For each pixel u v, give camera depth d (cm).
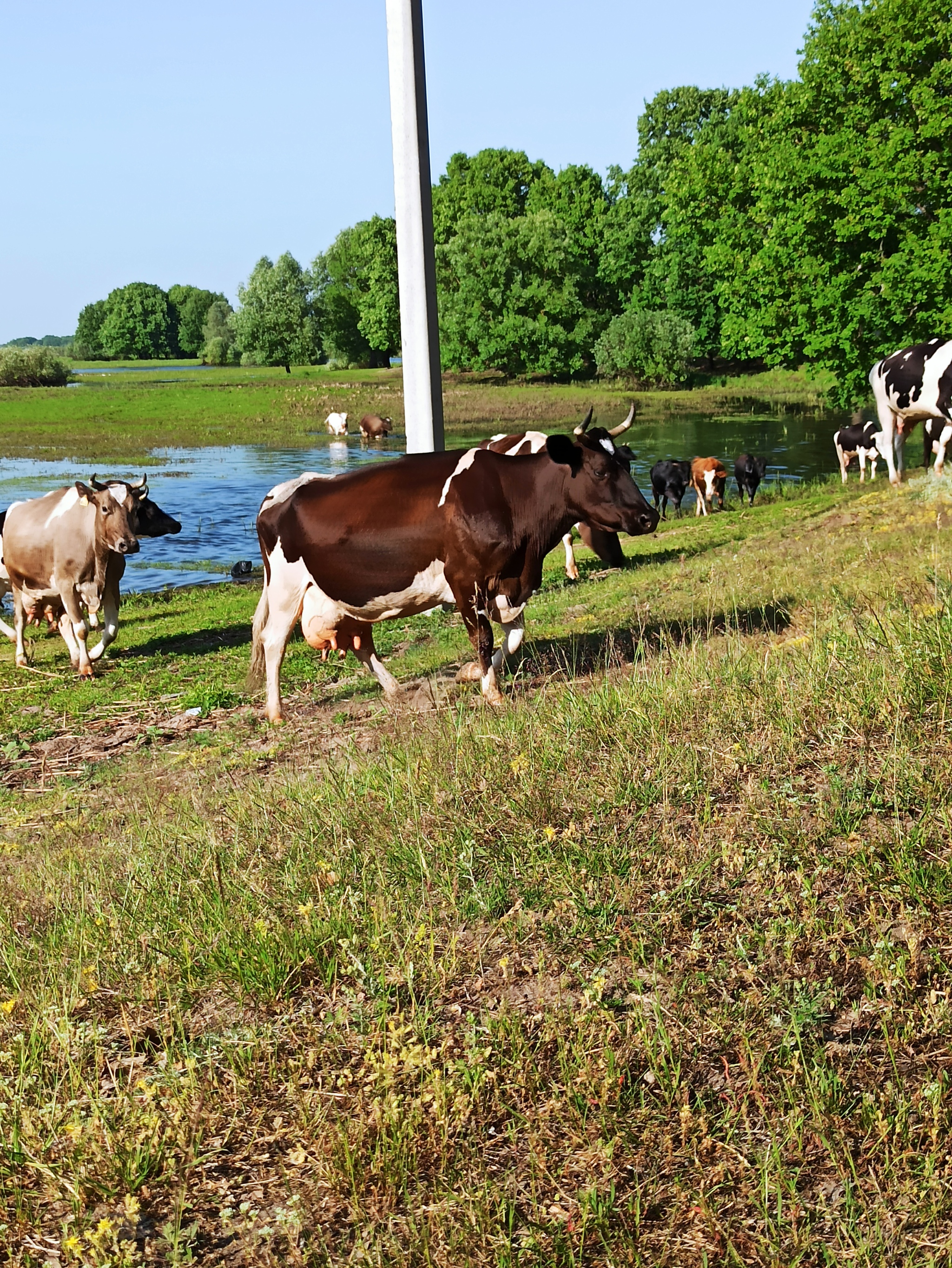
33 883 620
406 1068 354
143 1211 325
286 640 958
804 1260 281
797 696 564
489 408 6488
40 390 8938
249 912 480
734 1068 344
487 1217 298
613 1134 325
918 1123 312
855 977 370
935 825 425
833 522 1619
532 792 526
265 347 11681
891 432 1853
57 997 441
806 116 2883
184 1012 426
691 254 7794
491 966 414
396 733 753
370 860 507
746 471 2733
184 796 774
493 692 838
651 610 1141
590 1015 366
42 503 1390
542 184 9669
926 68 2647
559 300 8069
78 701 1245
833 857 427
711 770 514
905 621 645
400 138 1488
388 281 9925
